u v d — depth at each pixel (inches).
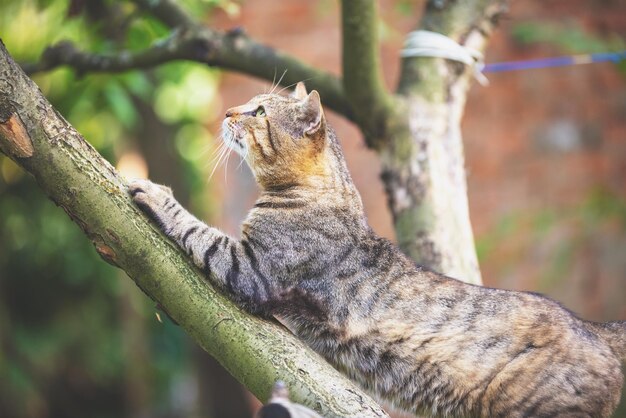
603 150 394.6
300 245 189.3
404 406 187.8
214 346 161.0
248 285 179.0
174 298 161.9
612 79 394.9
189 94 478.0
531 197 395.9
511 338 183.0
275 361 157.2
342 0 221.9
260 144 202.5
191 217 178.2
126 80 319.9
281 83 253.3
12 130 156.5
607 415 180.4
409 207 231.9
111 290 517.7
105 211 160.7
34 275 527.5
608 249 382.6
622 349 185.9
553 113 397.4
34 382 492.7
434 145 237.3
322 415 152.5
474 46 250.2
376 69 230.1
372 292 188.5
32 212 500.4
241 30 256.7
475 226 399.9
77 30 312.0
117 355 520.1
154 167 450.6
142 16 283.4
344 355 187.5
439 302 188.2
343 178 203.6
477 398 182.9
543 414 178.9
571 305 385.4
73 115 378.9
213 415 457.4
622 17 388.5
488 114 400.5
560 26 372.5
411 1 338.3
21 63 277.4
